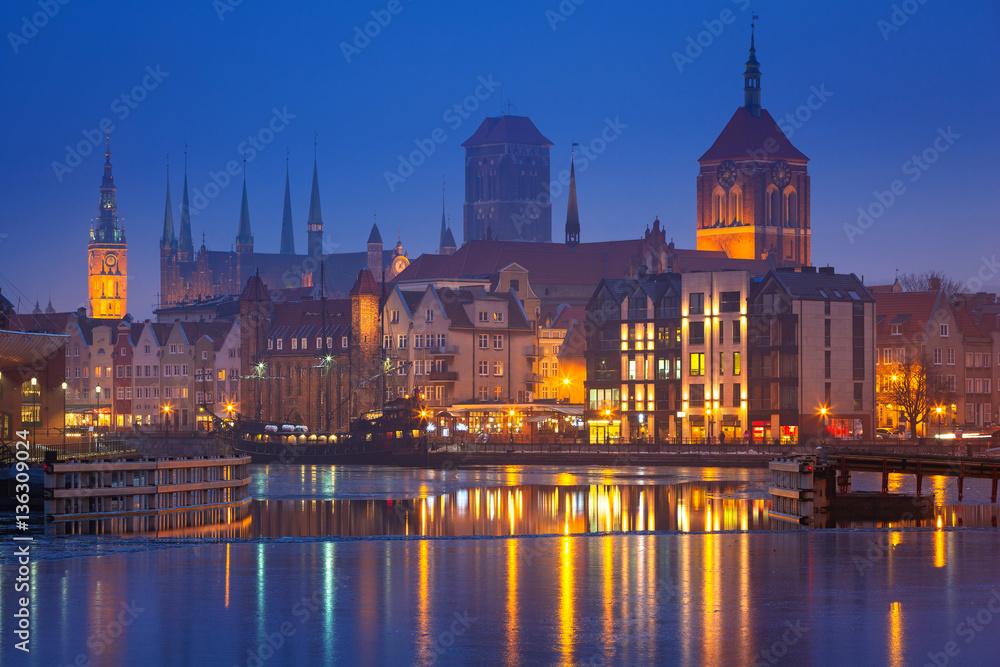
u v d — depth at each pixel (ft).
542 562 197.47
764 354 561.43
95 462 296.51
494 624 147.54
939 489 370.94
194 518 298.76
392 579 180.34
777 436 555.28
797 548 215.10
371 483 417.49
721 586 173.88
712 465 485.97
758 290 564.30
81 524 284.00
